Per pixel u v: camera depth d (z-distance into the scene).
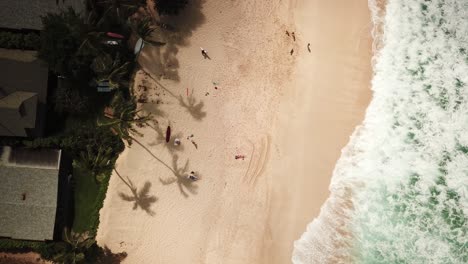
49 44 31.73
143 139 36.56
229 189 37.06
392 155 39.25
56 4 34.69
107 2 34.44
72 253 31.62
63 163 34.34
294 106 38.78
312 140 38.50
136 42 37.19
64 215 34.47
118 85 34.72
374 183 38.62
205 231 36.25
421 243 38.00
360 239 37.53
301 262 36.53
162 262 35.50
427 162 39.41
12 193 32.69
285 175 37.72
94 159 32.81
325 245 37.06
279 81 39.03
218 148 37.50
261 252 36.44
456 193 39.12
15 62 33.69
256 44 39.31
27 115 32.97
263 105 38.53
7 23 34.25
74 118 35.97
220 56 38.72
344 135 39.00
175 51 38.12
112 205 35.56
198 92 38.00
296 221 37.12
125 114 32.41
